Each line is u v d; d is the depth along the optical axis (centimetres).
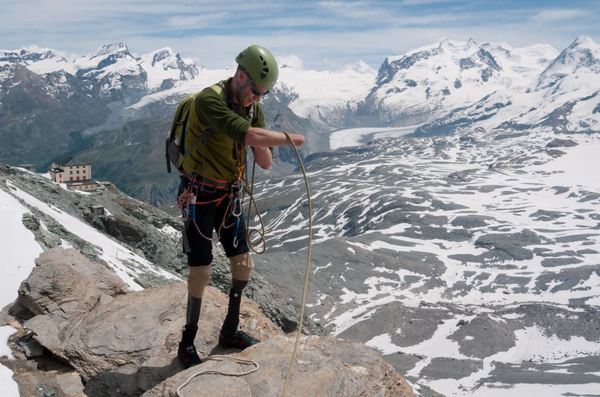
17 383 351
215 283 2277
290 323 2525
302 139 289
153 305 418
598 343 8181
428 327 8669
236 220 328
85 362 372
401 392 312
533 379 7106
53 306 430
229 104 298
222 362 305
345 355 324
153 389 292
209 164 309
